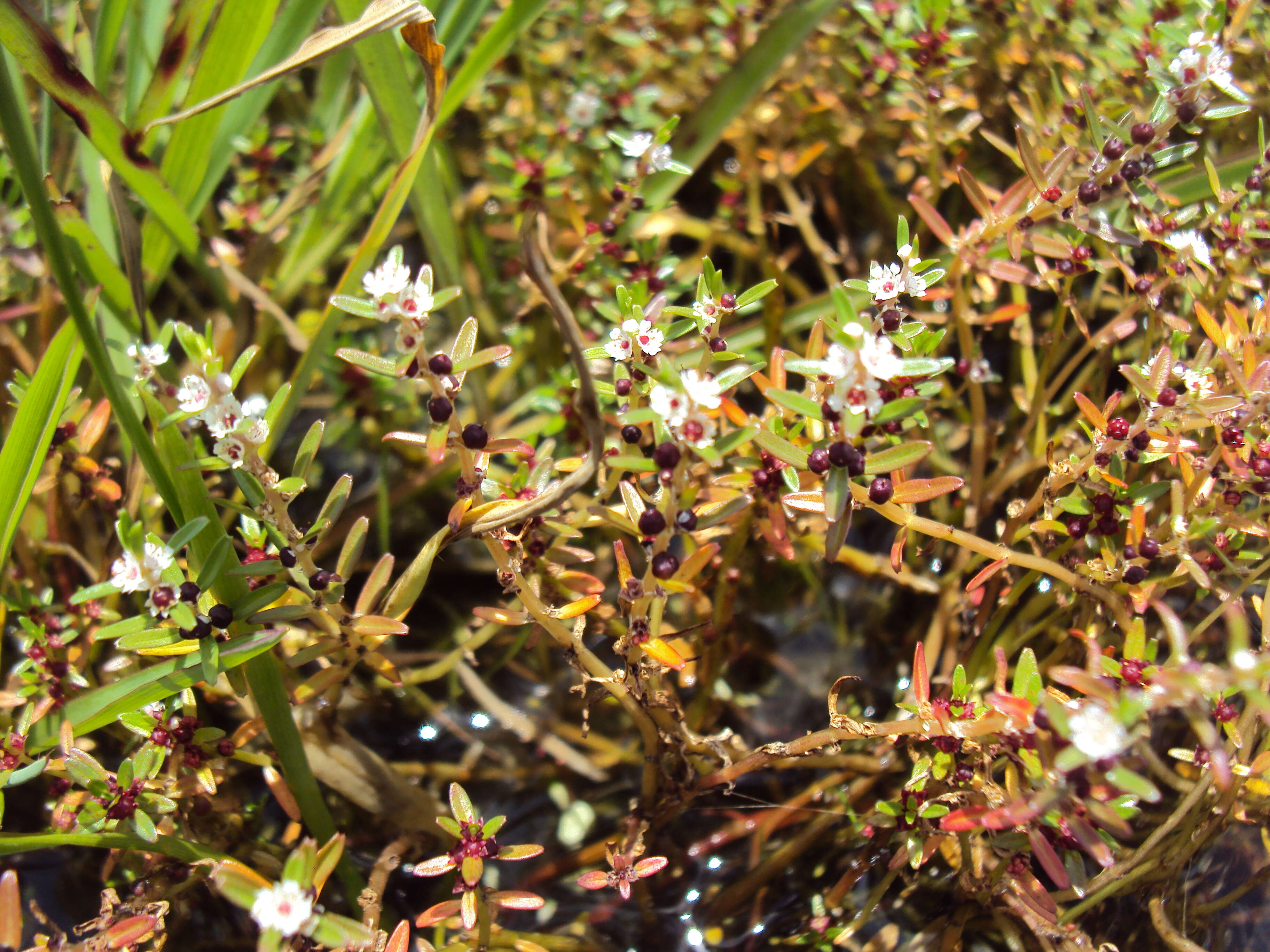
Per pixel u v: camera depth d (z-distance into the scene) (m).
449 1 0.15
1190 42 0.11
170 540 0.10
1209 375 0.11
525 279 0.16
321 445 0.16
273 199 0.16
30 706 0.12
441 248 0.15
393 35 0.13
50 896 0.13
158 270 0.15
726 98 0.15
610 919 0.14
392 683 0.12
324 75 0.17
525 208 0.16
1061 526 0.12
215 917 0.13
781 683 0.15
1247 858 0.13
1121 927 0.13
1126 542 0.11
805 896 0.14
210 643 0.10
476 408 0.16
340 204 0.16
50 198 0.11
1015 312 0.14
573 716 0.15
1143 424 0.11
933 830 0.12
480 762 0.15
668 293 0.15
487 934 0.11
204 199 0.15
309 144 0.17
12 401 0.15
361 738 0.15
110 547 0.14
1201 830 0.12
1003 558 0.11
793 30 0.15
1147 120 0.11
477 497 0.11
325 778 0.13
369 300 0.10
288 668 0.13
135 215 0.15
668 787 0.12
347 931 0.09
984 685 0.14
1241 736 0.11
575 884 0.14
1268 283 0.14
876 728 0.11
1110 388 0.16
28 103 0.15
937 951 0.13
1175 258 0.12
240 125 0.15
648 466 0.09
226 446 0.10
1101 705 0.08
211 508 0.11
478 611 0.11
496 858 0.11
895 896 0.14
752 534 0.14
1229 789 0.11
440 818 0.11
